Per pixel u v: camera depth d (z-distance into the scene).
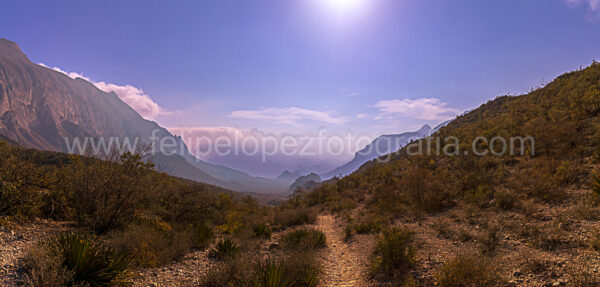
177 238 7.80
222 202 18.69
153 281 5.21
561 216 7.45
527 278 4.53
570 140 13.23
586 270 4.32
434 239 8.12
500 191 10.85
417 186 14.26
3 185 6.91
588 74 24.31
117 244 6.07
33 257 4.24
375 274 6.20
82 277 4.21
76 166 8.27
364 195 24.28
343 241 10.77
